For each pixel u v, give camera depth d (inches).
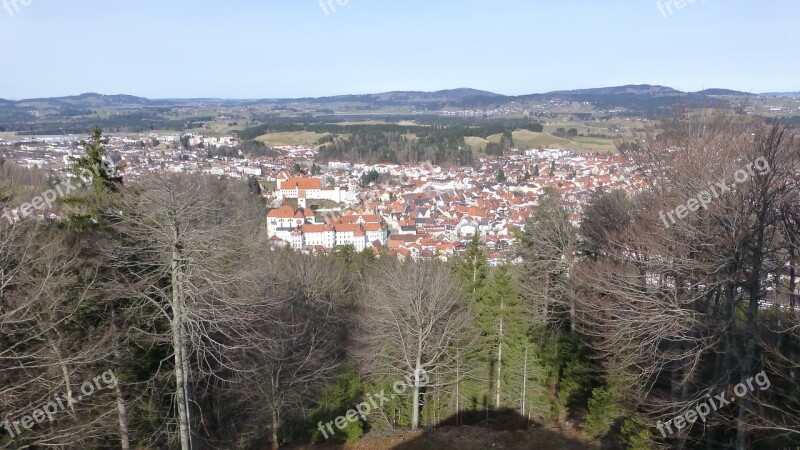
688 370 570.3
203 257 504.4
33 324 525.7
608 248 704.4
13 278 525.0
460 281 1006.4
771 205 463.8
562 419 800.9
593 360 772.6
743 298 545.0
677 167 593.0
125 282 559.5
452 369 856.9
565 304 890.7
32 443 506.3
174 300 489.4
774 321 546.0
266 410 808.3
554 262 956.6
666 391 655.8
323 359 962.7
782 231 466.0
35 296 469.7
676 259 515.2
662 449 553.9
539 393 831.7
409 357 856.9
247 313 531.8
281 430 821.9
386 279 1101.1
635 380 596.1
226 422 806.5
